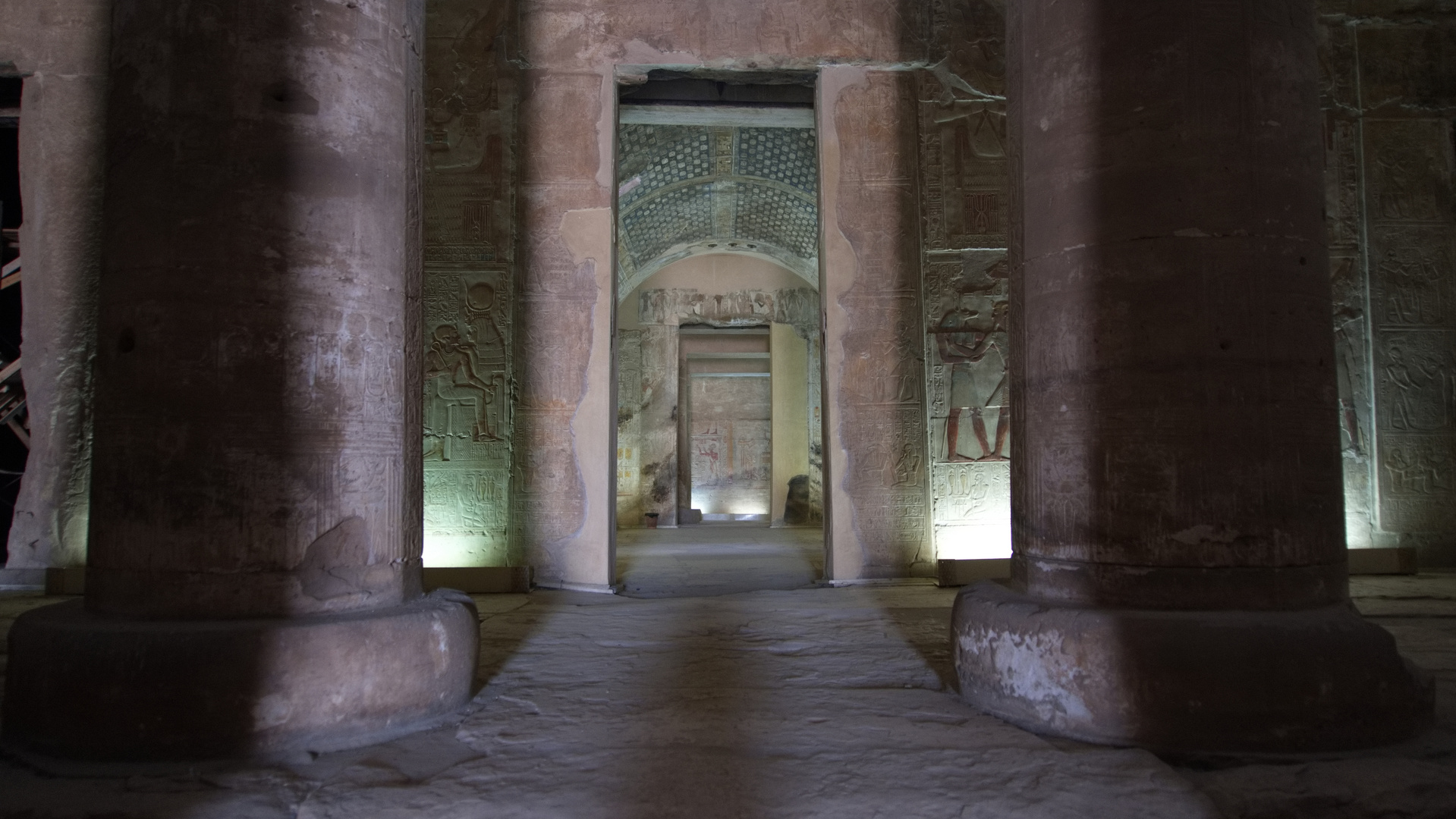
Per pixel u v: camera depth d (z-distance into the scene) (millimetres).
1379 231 7984
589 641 4656
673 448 15797
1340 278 7930
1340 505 3146
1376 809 2352
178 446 2900
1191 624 2830
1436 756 2734
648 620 5305
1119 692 2855
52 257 7051
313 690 2809
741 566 9062
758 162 12062
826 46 7531
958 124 7602
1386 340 7895
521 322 7270
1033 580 3359
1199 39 3100
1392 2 8109
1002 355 7449
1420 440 7832
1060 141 3314
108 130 3166
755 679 3785
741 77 7918
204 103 3004
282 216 3014
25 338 6992
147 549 2904
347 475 3092
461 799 2410
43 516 6883
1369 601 5812
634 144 11250
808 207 13016
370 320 3205
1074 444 3199
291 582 2947
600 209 7332
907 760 2717
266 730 2740
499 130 7391
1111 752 2740
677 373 15898
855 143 7539
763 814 2312
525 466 7176
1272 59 3137
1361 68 8086
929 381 7422
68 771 2627
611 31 7434
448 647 3215
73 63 7176
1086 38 3260
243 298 2947
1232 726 2754
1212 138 3061
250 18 3055
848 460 7355
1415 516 7781
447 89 7418
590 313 7262
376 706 2939
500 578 6742
